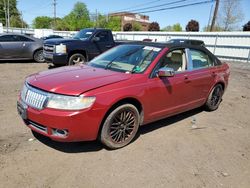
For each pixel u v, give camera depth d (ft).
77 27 265.95
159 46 15.03
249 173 11.47
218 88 19.54
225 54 77.51
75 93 10.83
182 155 12.60
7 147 12.21
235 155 13.00
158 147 13.23
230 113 19.86
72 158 11.66
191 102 16.79
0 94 21.20
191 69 16.29
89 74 12.95
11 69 34.55
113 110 11.91
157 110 14.20
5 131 13.89
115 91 11.72
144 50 15.05
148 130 15.26
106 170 10.92
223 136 15.25
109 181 10.21
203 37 84.84
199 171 11.32
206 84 17.67
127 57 14.92
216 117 18.61
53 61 32.14
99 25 264.31
